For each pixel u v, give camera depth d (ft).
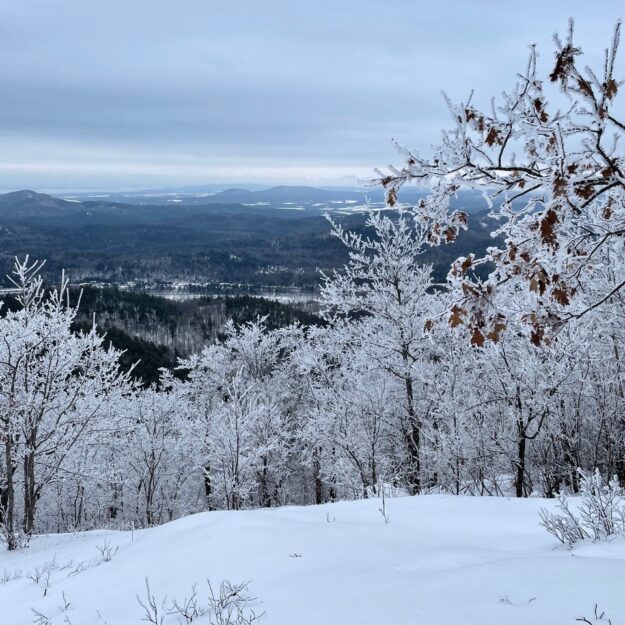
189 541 20.18
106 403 53.21
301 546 18.06
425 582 12.52
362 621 10.80
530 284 10.87
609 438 44.91
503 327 11.33
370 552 17.20
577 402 45.09
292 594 13.55
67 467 53.57
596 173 10.25
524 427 41.96
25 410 44.37
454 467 47.75
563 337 36.73
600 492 18.28
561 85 9.51
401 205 11.86
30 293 45.93
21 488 70.23
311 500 93.25
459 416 46.34
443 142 10.93
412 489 53.21
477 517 22.62
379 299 50.55
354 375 56.49
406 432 57.41
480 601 10.62
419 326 48.34
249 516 22.53
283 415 86.63
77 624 15.12
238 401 67.15
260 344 84.79
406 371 50.21
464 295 11.48
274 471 81.51
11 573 28.14
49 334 46.50
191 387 87.15
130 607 15.43
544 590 10.77
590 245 11.59
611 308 35.60
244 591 14.53
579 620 9.24
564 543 16.98
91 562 24.57
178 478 84.48
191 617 13.50
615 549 14.69
